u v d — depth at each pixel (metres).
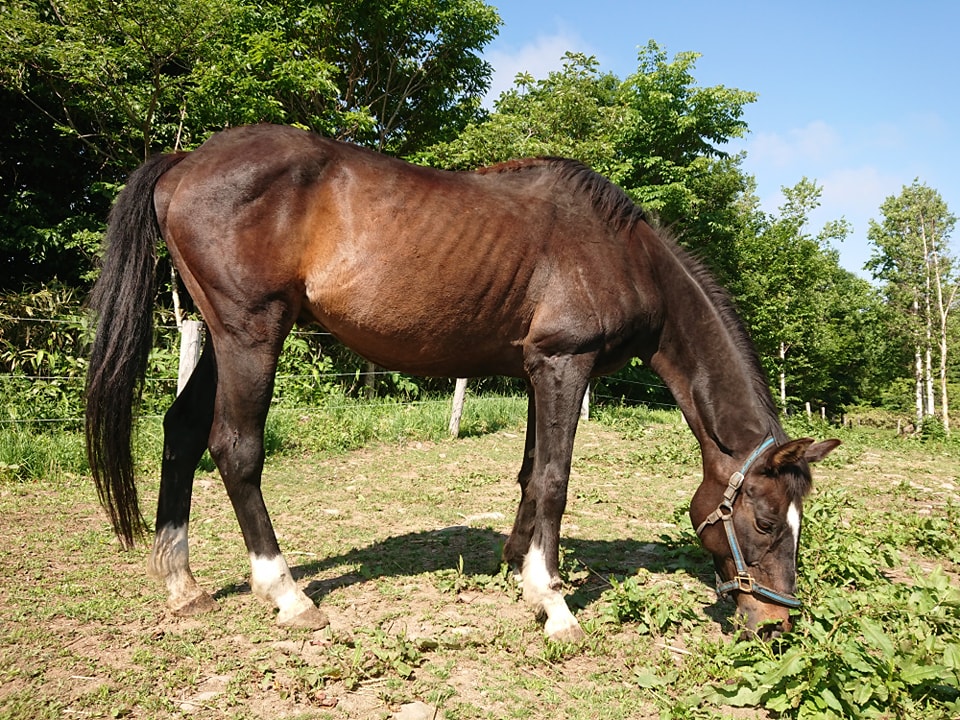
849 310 32.31
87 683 2.31
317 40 11.85
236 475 2.88
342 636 2.74
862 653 2.42
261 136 2.97
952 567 4.20
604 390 15.88
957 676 2.30
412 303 2.94
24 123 10.73
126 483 2.83
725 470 3.04
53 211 10.91
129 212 2.91
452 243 2.93
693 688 2.49
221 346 2.88
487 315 3.03
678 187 14.27
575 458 7.71
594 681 2.57
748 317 20.38
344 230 2.89
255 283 2.82
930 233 29.62
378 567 3.67
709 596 3.50
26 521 4.14
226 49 8.98
